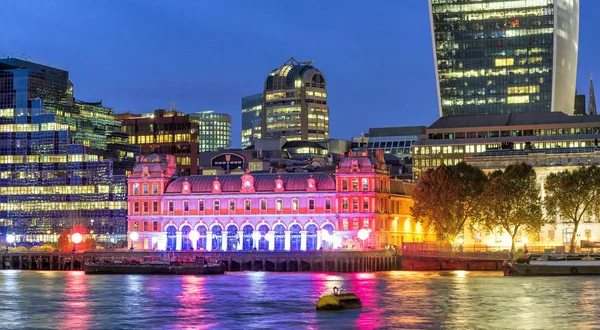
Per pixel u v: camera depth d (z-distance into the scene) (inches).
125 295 6835.6
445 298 6378.0
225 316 5634.8
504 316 5482.3
